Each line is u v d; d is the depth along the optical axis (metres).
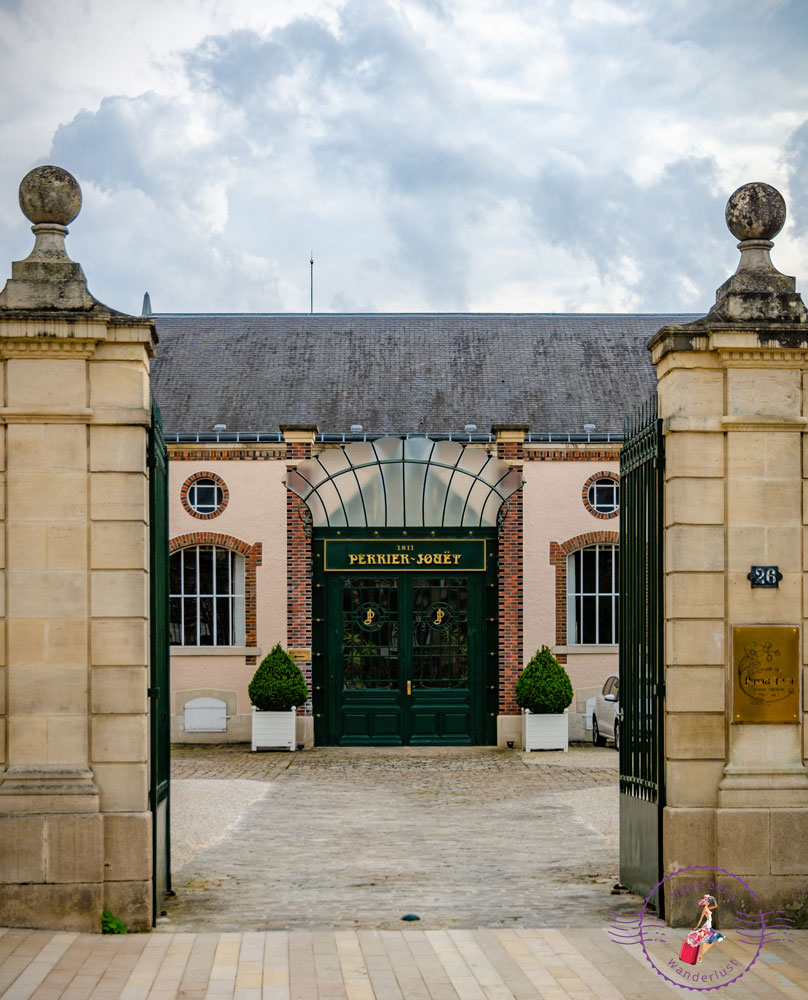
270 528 22.17
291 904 8.88
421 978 6.80
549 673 21.02
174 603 22.42
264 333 27.16
